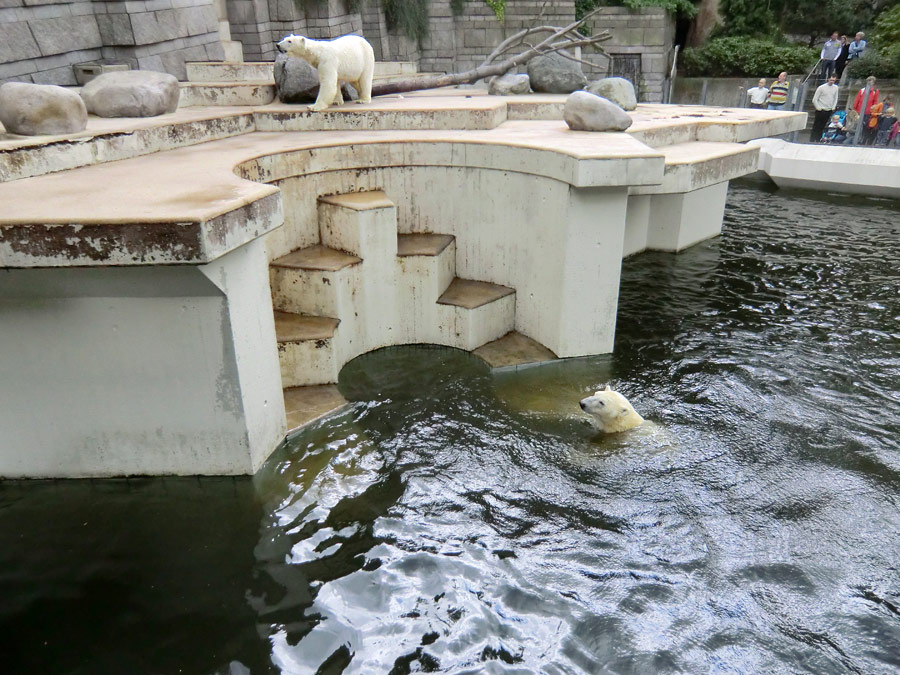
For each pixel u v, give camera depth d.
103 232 3.62
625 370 6.11
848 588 3.61
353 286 6.21
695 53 22.34
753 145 8.47
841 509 4.22
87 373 4.27
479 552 3.91
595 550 3.91
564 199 5.84
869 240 10.05
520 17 18.97
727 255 9.35
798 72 21.33
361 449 4.93
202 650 3.25
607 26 19.66
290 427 5.13
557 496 4.38
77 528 4.15
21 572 3.78
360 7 15.80
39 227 3.60
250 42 13.12
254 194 4.21
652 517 4.18
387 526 4.13
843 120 14.47
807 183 13.38
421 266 6.42
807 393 5.62
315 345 5.69
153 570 3.79
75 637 3.33
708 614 3.46
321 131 7.58
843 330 6.89
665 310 7.45
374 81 10.12
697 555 3.86
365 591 3.63
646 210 9.20
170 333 4.16
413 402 5.59
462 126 7.58
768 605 3.51
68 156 5.25
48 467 4.57
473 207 6.76
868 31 22.02
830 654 3.22
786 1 22.62
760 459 4.73
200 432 4.48
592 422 5.23
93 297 4.03
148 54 9.97
